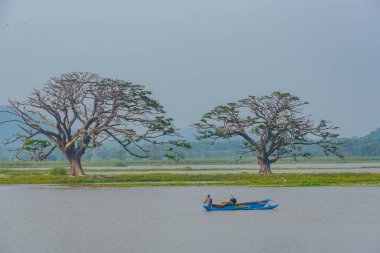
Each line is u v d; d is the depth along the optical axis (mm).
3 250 54000
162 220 70312
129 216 73938
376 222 66625
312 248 53281
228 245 54875
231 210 77875
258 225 65562
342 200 86625
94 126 132000
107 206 83500
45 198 93875
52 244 56469
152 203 86312
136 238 58938
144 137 131750
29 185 118438
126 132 129875
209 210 77625
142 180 123250
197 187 110062
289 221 67938
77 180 123250
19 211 79312
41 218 72938
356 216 71125
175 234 60844
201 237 58969
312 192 98312
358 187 105875
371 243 55156
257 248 53500
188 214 75062
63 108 129750
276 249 52969
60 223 68875
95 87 130875
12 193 101812
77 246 55375
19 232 62969
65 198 93562
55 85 130875
